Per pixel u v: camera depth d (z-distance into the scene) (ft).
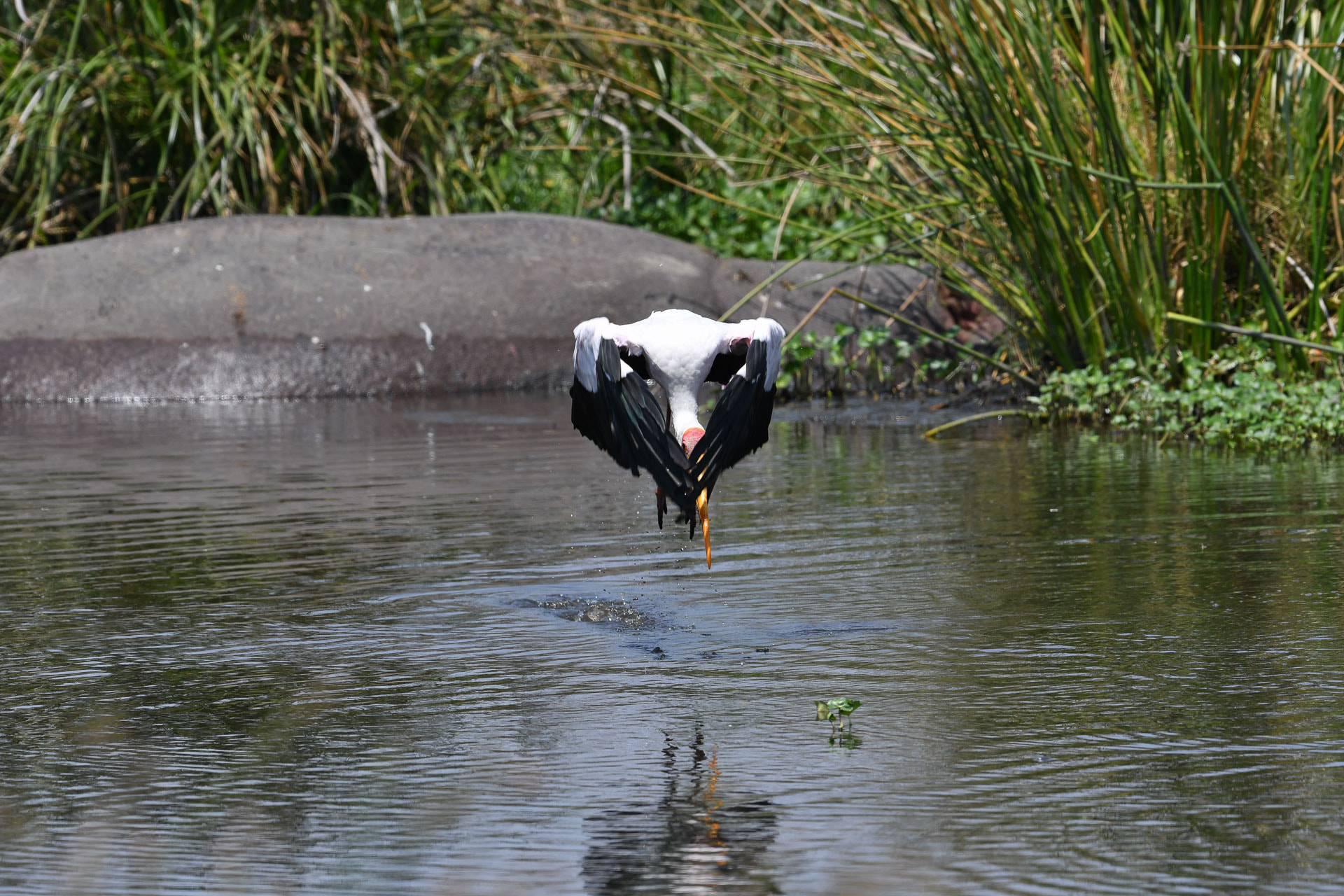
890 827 16.83
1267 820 16.78
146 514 36.37
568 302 63.05
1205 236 47.16
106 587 29.07
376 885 15.72
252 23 72.02
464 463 43.68
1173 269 49.65
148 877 15.98
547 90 73.77
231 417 54.75
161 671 23.50
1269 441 44.06
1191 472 39.60
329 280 62.49
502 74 75.36
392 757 19.40
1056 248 48.80
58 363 60.18
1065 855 16.02
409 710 21.29
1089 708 20.71
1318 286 46.29
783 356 58.80
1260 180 47.42
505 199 77.00
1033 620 25.38
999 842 16.38
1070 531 32.55
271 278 62.23
